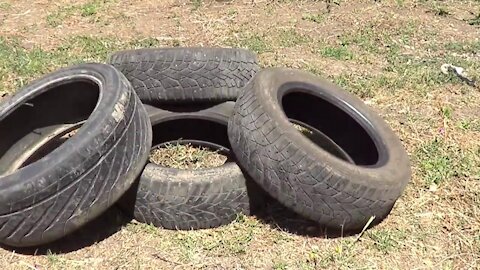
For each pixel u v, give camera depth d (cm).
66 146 191
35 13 389
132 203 216
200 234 214
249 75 259
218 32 368
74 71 229
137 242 211
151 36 363
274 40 358
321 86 248
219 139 272
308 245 210
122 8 396
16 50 341
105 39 356
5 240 198
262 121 205
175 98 262
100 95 208
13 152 236
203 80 258
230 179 214
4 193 185
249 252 207
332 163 199
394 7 401
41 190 187
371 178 203
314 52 346
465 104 298
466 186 239
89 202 194
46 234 195
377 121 246
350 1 407
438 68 329
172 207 212
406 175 221
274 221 219
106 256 205
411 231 217
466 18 391
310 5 402
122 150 199
